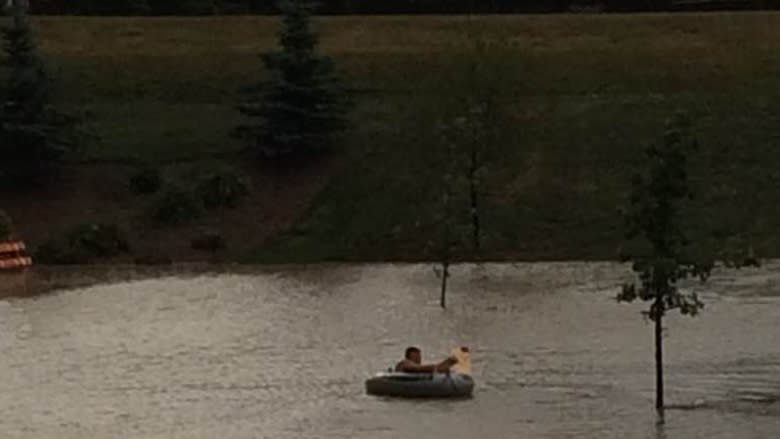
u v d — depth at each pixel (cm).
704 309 4922
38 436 3291
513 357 4159
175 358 4269
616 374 3862
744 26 9344
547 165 7406
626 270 6100
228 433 3272
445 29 9519
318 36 8156
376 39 9344
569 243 6700
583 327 4662
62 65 8962
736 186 7125
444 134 6638
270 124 7750
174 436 3256
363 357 4228
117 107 8444
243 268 6562
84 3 10950
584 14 10081
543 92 8250
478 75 6981
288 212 7269
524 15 10019
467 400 3581
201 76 8812
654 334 4306
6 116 7631
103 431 3325
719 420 3278
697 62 8638
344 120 7825
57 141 7669
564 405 3484
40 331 4853
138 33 9694
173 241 7056
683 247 3681
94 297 5662
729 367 3909
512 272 6144
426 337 4562
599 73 8512
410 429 3272
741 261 5350
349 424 3334
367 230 6969
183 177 7631
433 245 6725
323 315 5072
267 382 3869
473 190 6606
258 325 4872
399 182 7356
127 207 7406
